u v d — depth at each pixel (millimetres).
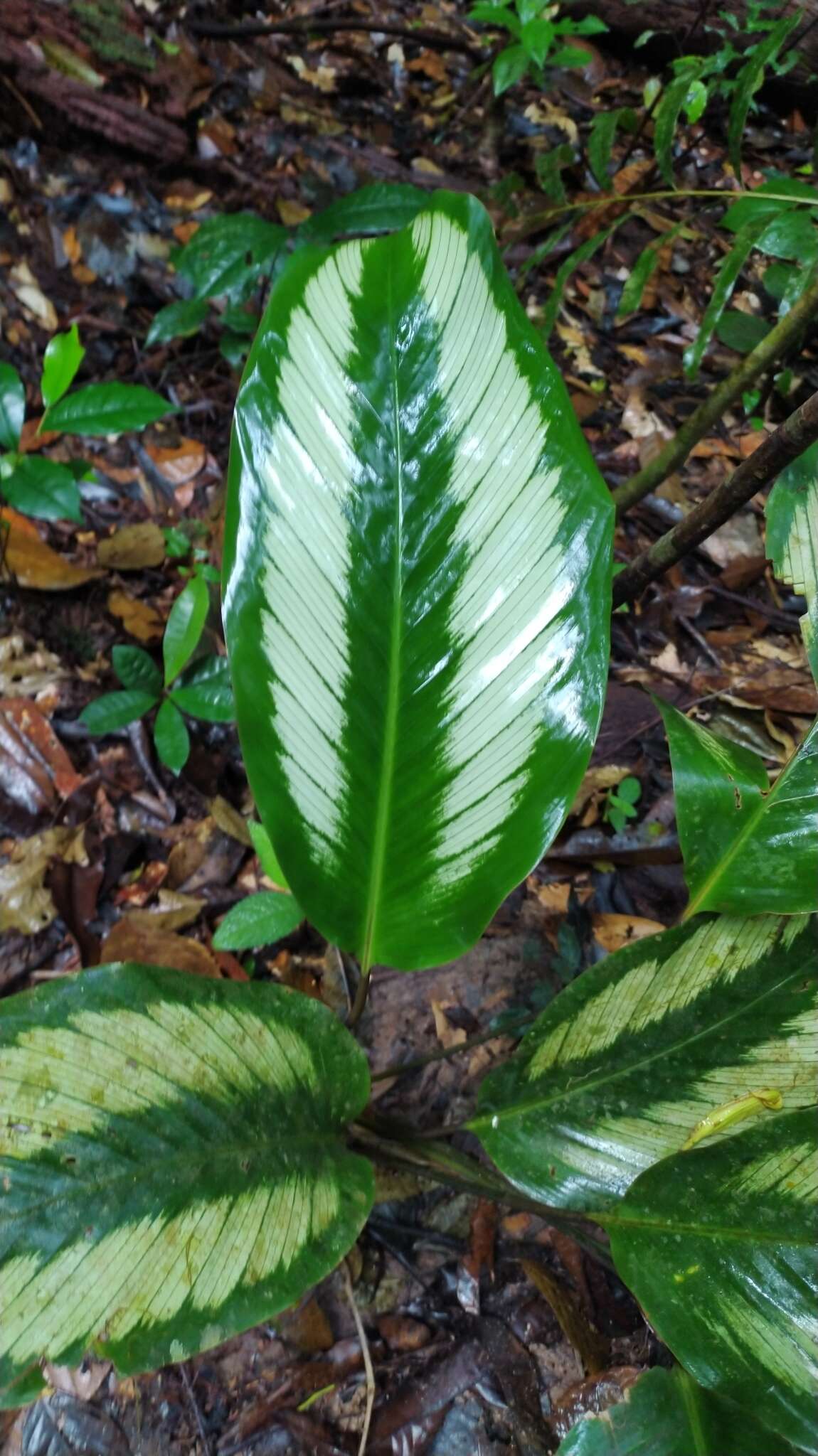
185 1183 323
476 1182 424
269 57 1076
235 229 688
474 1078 524
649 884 626
